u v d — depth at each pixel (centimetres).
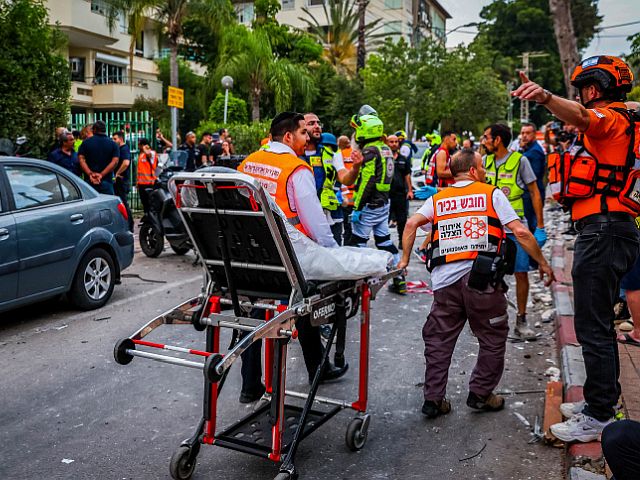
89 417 457
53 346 604
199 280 880
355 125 783
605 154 372
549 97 338
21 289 633
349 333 652
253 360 451
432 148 1605
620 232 374
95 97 3234
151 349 596
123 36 3331
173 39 2369
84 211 709
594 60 379
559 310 677
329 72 3616
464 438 425
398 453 405
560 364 548
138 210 1591
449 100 3319
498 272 430
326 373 518
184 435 430
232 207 345
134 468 386
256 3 3578
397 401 484
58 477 376
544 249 1114
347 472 381
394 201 909
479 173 447
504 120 4134
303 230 396
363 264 380
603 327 380
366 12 5266
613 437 267
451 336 448
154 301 766
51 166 693
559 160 392
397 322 692
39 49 1338
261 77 2730
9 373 539
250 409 464
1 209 621
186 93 3466
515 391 504
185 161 1313
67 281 688
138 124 1631
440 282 440
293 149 416
